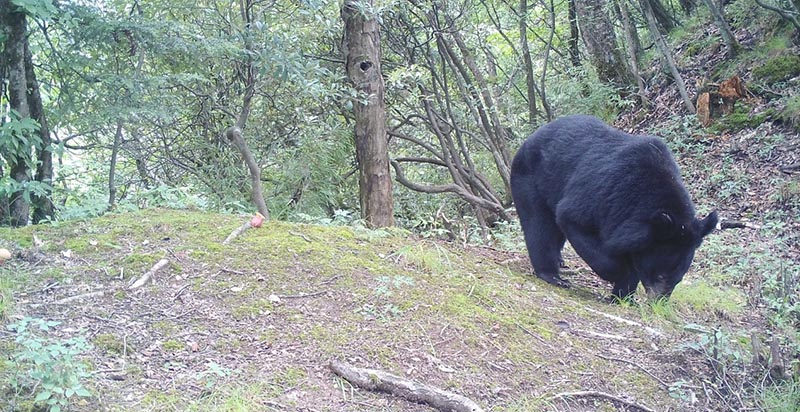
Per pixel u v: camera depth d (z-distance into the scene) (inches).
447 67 452.8
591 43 566.6
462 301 191.2
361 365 153.9
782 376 184.5
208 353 151.2
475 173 432.1
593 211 228.2
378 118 304.2
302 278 188.9
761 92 455.5
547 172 249.0
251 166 274.7
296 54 294.7
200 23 313.7
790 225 339.9
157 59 301.6
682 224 219.3
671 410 166.7
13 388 126.9
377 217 305.3
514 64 577.0
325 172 363.9
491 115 451.8
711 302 237.6
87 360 141.3
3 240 197.8
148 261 187.3
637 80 534.0
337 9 337.1
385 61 395.5
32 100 253.3
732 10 561.6
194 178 358.6
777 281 265.1
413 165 466.9
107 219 221.8
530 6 536.1
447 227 370.0
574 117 256.8
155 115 273.3
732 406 174.1
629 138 237.8
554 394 160.2
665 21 648.4
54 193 289.9
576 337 190.4
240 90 346.9
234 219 228.8
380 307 179.8
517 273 248.1
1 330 148.4
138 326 158.2
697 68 528.1
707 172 417.1
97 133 310.7
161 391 135.6
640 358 186.5
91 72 272.8
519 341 179.5
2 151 232.2
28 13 237.5
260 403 135.5
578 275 272.7
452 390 152.6
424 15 407.2
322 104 357.7
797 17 465.7
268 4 337.7
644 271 226.5
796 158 390.9
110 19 257.4
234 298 174.9
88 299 167.6
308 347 157.6
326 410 138.3
